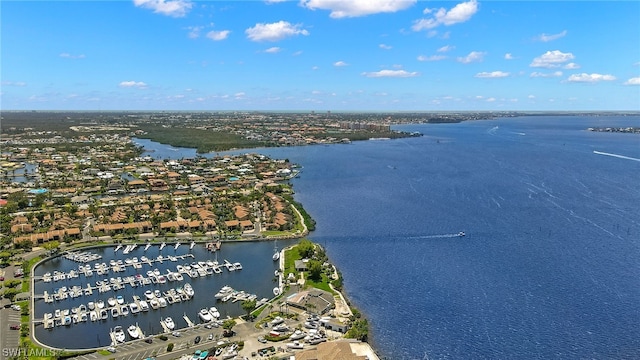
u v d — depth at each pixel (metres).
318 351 138.62
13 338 153.50
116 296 189.75
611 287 191.00
